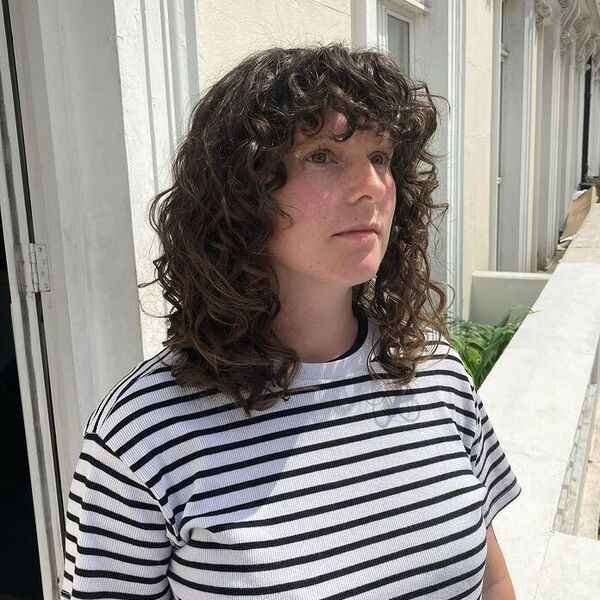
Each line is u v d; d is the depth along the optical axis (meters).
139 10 1.82
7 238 1.82
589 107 16.91
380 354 1.05
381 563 0.91
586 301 4.43
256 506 0.87
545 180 9.64
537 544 1.99
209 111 0.92
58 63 1.78
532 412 2.82
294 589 0.85
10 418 2.60
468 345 4.51
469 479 1.02
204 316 0.91
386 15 3.99
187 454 0.87
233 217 0.88
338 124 0.88
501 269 7.55
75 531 0.89
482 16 5.43
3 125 1.76
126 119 1.79
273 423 0.92
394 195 1.01
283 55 0.91
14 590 2.23
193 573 0.85
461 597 0.96
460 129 4.90
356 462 0.95
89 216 1.86
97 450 0.87
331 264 0.92
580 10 10.43
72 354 1.91
